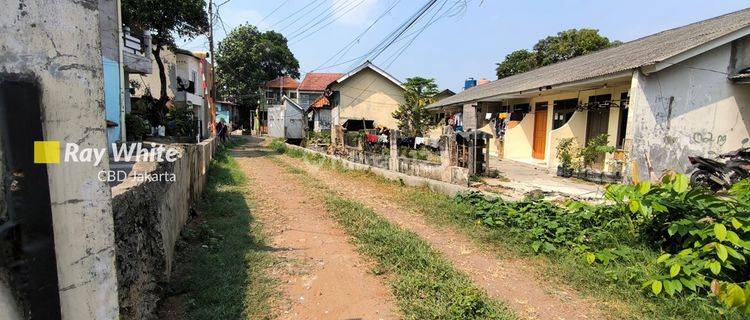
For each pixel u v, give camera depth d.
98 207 1.24
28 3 1.00
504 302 3.64
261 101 40.56
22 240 0.97
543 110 13.41
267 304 3.42
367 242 5.07
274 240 5.20
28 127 0.98
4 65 0.95
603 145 9.52
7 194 0.95
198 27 16.67
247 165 13.50
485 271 4.38
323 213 6.75
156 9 14.62
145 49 14.09
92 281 1.23
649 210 4.37
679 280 3.62
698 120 8.36
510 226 5.70
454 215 6.43
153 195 3.27
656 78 8.06
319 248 4.93
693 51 7.67
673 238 4.48
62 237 1.11
